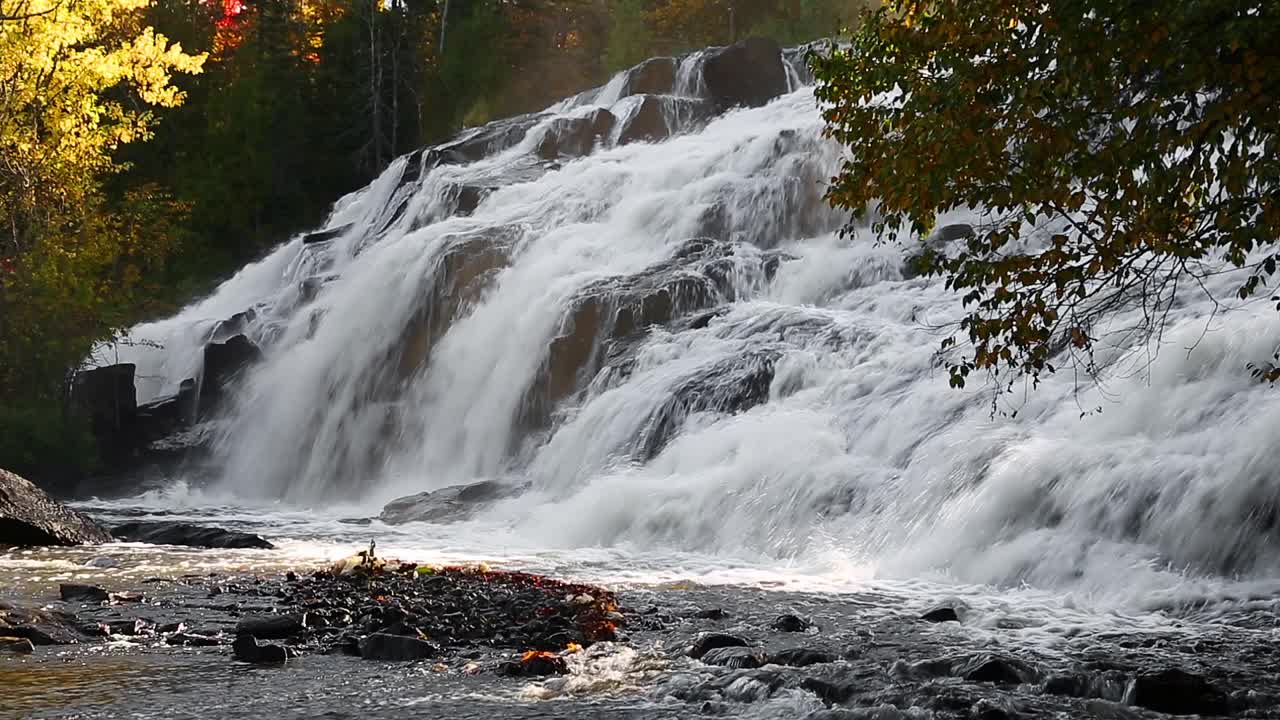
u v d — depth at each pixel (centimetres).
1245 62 933
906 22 1195
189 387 3941
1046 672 987
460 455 3181
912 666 1005
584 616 1238
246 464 3656
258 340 4134
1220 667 1034
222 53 8194
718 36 7981
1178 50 953
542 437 2889
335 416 3538
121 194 6444
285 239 6506
